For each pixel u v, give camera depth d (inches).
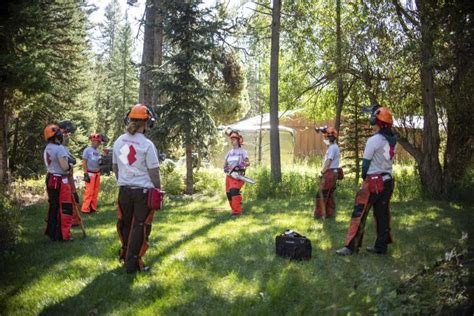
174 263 205.5
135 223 190.7
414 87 458.0
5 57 287.6
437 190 421.1
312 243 244.4
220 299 164.7
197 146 479.8
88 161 351.9
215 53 490.9
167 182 487.8
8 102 402.9
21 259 216.4
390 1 419.8
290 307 157.2
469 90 399.9
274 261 208.5
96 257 217.2
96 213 354.3
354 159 541.3
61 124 267.6
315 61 542.0
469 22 378.0
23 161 653.3
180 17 467.2
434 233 262.4
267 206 382.3
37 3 327.3
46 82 300.0
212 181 522.6
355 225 220.2
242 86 778.8
